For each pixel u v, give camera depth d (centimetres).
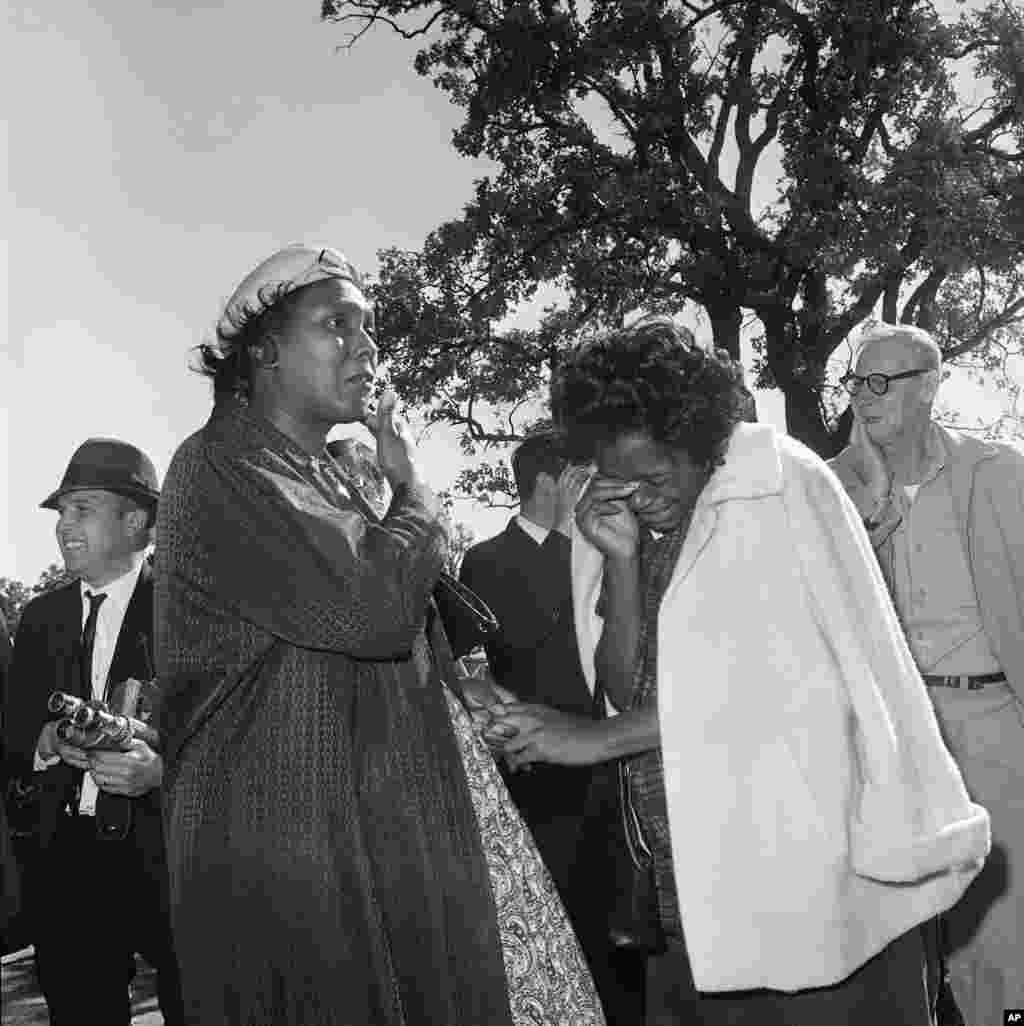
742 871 238
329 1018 262
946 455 457
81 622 441
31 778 423
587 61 2130
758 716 241
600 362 250
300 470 281
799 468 250
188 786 271
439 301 2295
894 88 2083
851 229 1959
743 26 2223
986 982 434
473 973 274
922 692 247
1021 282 2267
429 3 2169
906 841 234
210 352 296
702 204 2131
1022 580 446
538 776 449
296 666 271
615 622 275
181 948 271
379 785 273
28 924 416
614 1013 405
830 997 245
